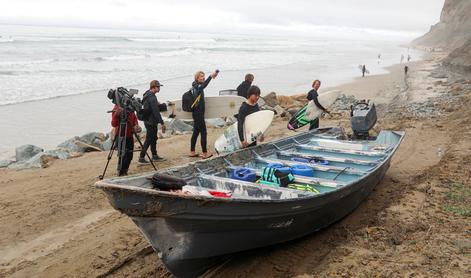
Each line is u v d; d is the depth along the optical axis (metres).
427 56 71.81
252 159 7.83
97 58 39.75
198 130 10.41
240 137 7.91
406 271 4.91
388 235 5.96
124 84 25.38
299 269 5.46
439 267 4.95
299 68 42.50
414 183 8.48
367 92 24.91
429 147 11.52
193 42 93.50
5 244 6.44
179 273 5.17
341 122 15.57
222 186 6.19
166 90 23.61
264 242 5.68
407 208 6.94
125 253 6.11
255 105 8.08
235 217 5.02
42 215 7.42
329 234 6.50
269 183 6.49
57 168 10.20
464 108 16.05
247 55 60.66
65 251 6.21
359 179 6.63
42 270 5.71
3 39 57.34
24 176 9.55
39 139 13.90
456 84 24.98
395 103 19.50
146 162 10.12
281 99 18.97
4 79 24.86
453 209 6.78
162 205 4.47
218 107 11.49
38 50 44.28
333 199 6.14
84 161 10.84
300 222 5.87
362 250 5.58
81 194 8.40
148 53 51.56
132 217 4.52
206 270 5.48
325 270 5.14
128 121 8.70
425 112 16.41
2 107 18.06
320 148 9.04
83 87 23.81
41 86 23.45
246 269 5.54
